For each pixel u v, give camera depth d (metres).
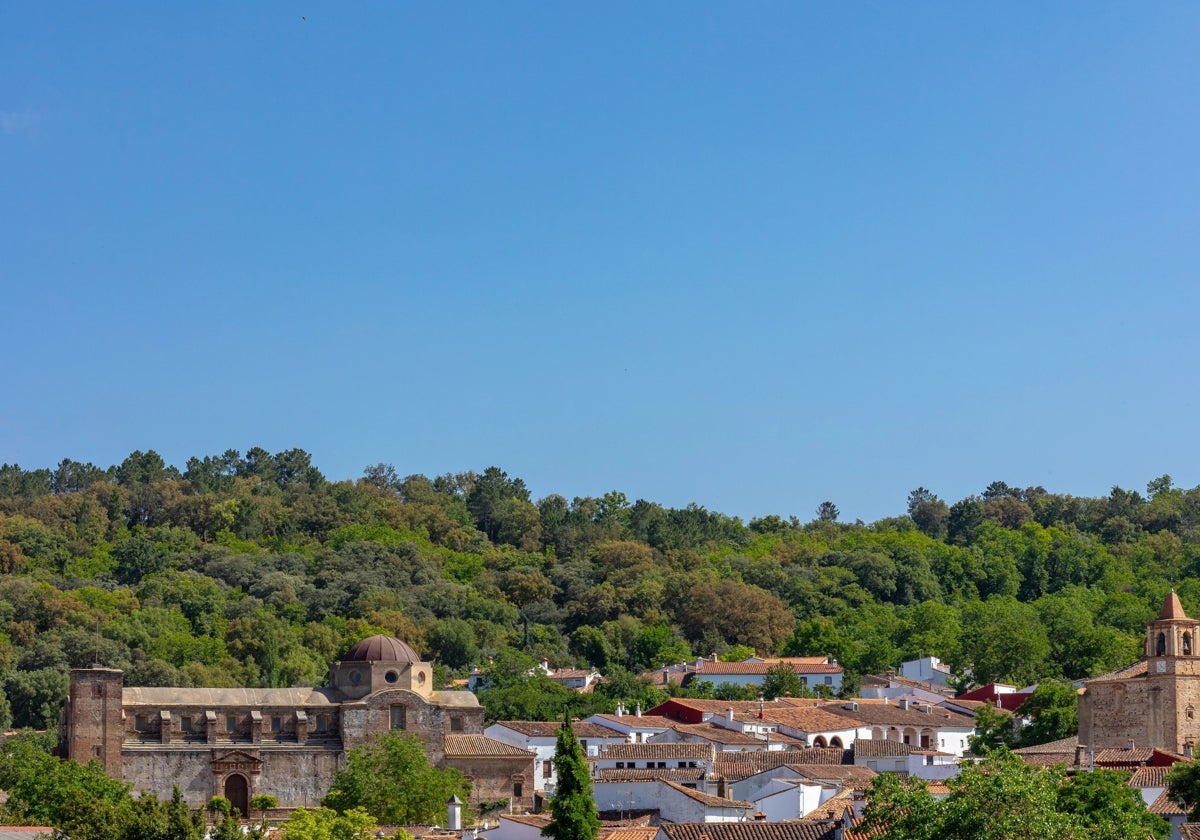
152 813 108.75
